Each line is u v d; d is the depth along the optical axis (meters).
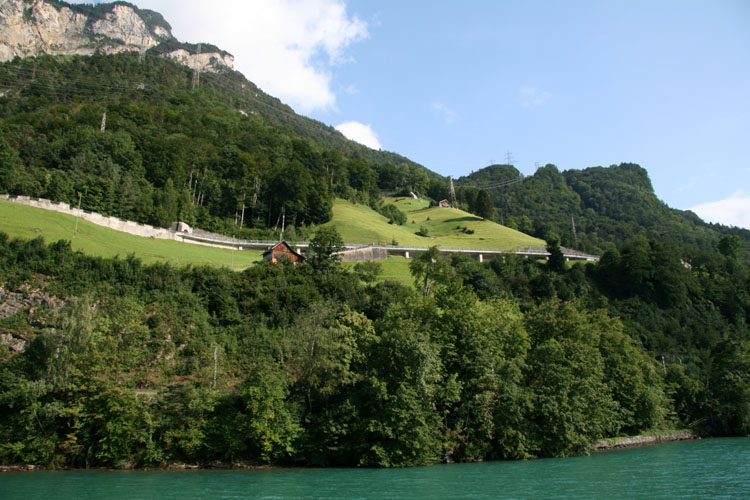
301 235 153.38
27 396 47.78
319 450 52.16
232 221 159.00
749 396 79.44
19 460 48.25
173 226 134.38
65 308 55.88
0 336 63.62
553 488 40.56
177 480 43.41
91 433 49.59
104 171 139.12
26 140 154.75
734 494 38.22
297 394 55.38
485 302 80.50
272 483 42.28
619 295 131.88
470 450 55.19
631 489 40.09
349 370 55.81
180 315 74.06
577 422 59.38
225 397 54.97
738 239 177.25
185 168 170.62
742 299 133.12
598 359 67.69
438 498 37.03
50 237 88.00
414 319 64.94
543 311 76.50
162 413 51.53
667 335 115.31
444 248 151.00
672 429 78.62
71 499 35.62
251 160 183.62
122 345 63.12
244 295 83.12
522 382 63.25
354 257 131.00
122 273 77.88
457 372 57.97
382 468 50.44
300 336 58.19
